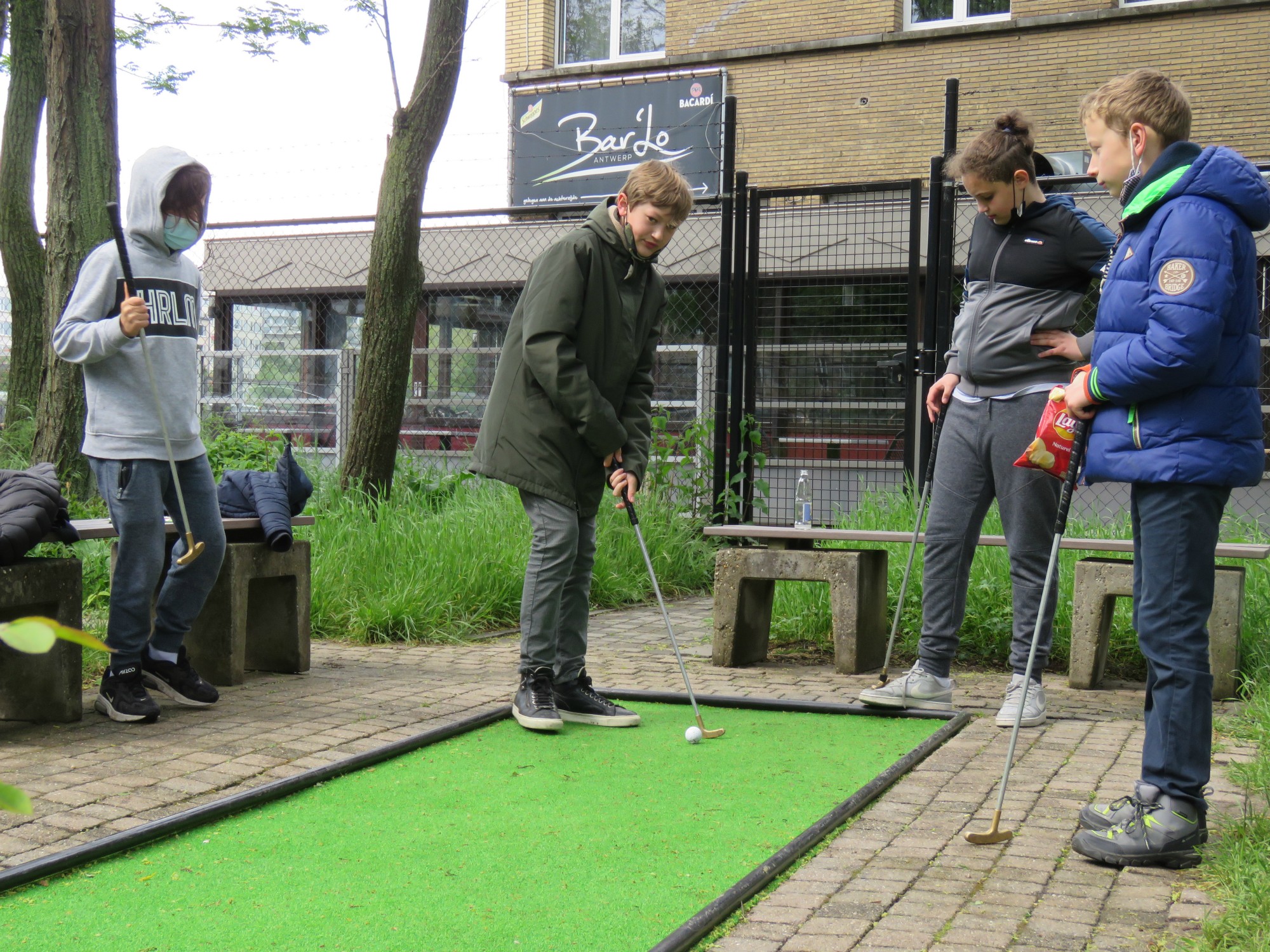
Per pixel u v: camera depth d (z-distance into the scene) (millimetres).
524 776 3338
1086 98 2785
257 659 4938
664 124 13906
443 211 8734
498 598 6445
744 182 7996
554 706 3908
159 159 3830
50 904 2373
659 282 4039
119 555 3883
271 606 4902
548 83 14703
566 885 2486
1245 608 5090
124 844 2684
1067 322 4027
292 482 4879
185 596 4133
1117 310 2596
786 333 10289
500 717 4031
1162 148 2658
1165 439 2537
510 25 15039
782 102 13891
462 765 3449
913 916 2299
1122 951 2125
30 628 711
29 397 9758
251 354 13336
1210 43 12211
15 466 8281
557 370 3664
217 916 2316
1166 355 2457
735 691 4633
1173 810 2582
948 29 13164
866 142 13562
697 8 14312
